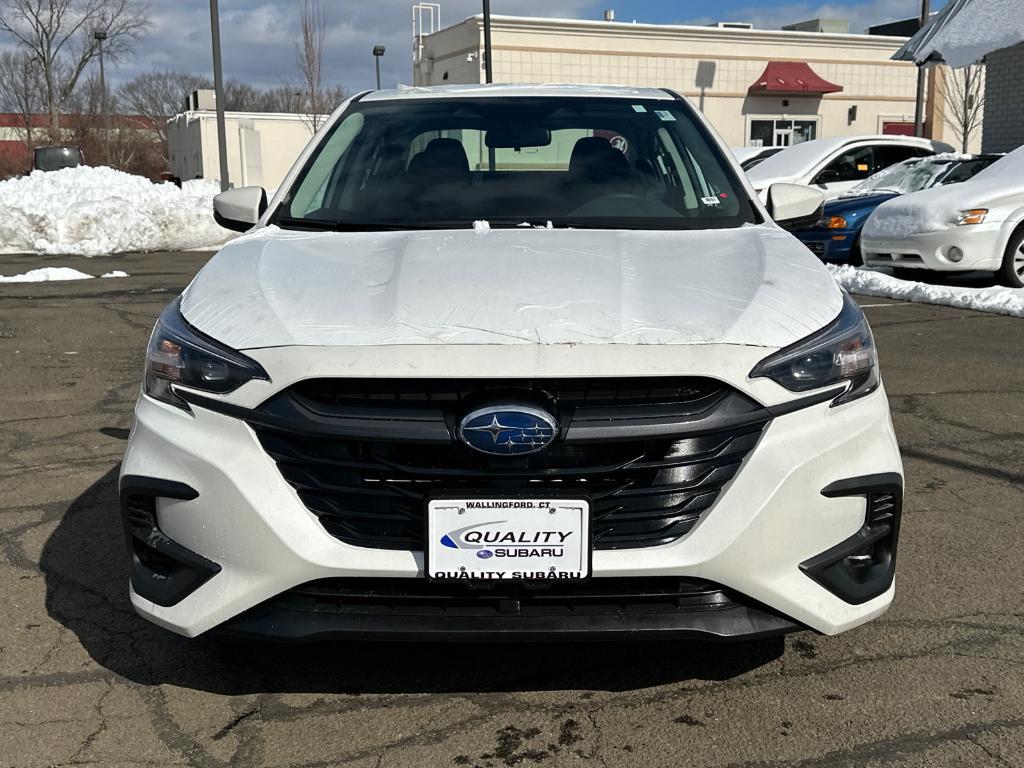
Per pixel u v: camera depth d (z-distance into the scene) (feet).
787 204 11.23
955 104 95.25
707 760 7.51
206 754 7.66
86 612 10.09
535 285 8.14
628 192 11.04
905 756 7.51
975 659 8.96
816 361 7.63
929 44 53.47
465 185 11.18
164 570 7.97
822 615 7.64
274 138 138.21
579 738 7.82
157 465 7.74
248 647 9.30
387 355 7.24
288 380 7.33
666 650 9.18
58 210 51.98
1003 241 31.27
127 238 52.37
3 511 13.05
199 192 58.13
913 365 21.83
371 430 7.22
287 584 7.38
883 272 36.81
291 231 10.57
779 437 7.45
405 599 7.43
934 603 10.10
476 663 8.98
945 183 37.42
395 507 7.39
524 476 7.25
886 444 7.97
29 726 8.04
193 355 7.76
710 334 7.43
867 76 102.89
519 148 11.71
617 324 7.49
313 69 96.37
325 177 11.51
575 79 95.14
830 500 7.60
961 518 12.47
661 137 11.94
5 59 142.92
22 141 142.82
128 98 202.08
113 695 8.50
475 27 93.40
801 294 8.21
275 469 7.45
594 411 7.27
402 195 11.08
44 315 29.35
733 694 8.44
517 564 7.25
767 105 100.63
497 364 7.18
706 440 7.38
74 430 17.07
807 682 8.61
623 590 7.41
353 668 8.92
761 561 7.36
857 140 44.78
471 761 7.54
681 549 7.29
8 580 10.88
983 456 15.08
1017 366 21.56
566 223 10.48
